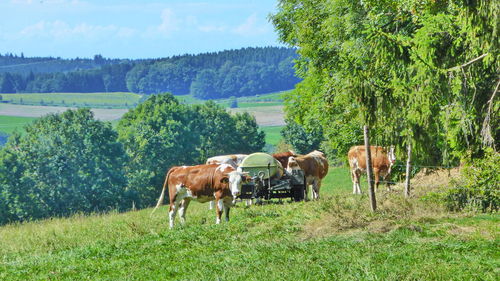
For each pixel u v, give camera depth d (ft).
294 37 118.52
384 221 46.11
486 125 52.03
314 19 112.16
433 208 50.62
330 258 35.06
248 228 50.19
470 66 52.54
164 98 339.57
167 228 57.77
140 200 268.41
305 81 126.11
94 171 251.80
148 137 290.35
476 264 30.96
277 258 36.60
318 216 51.08
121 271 38.60
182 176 58.59
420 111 53.57
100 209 249.75
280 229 47.85
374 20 76.54
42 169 243.40
